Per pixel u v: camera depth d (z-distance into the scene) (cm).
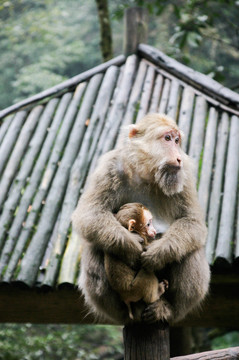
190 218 503
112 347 1472
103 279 486
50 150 825
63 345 1131
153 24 2481
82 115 863
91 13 2720
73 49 2369
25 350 1095
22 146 844
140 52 960
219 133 808
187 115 823
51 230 712
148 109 850
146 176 519
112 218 485
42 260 684
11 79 2464
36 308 706
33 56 2467
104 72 952
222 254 634
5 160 829
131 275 446
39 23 1934
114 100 879
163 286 464
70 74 2534
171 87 881
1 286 690
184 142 781
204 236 501
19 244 702
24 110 917
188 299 495
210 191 729
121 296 449
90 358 1214
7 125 895
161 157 506
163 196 523
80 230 490
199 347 1215
